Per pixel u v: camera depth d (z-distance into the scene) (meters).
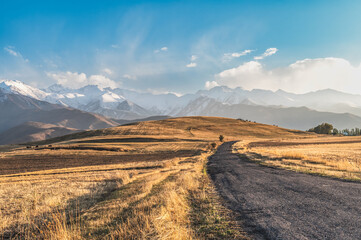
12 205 10.41
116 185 15.29
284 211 6.36
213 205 7.76
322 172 13.88
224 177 14.92
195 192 10.30
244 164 23.50
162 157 45.69
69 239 5.21
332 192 8.24
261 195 8.66
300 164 19.81
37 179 21.30
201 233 5.22
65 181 18.27
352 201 6.87
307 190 8.90
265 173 15.47
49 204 10.16
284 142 81.88
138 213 6.78
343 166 16.80
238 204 7.59
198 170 19.33
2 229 7.07
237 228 5.38
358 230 4.66
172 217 6.18
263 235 4.82
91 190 13.54
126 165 31.94
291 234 4.73
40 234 6.09
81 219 7.39
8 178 23.42
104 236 5.29
